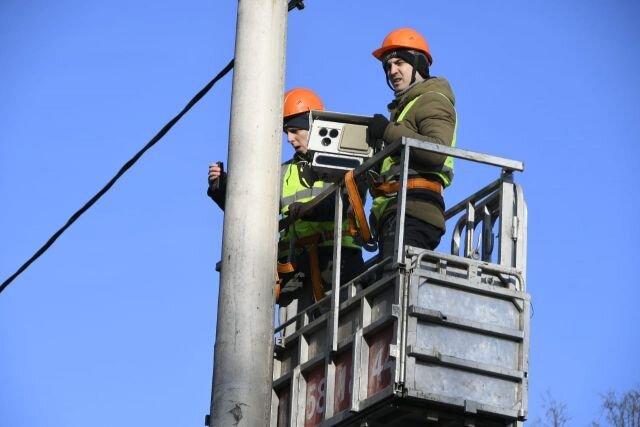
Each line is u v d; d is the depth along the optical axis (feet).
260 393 38.34
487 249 44.42
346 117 48.65
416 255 41.09
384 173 44.73
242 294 39.06
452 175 45.01
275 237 39.99
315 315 49.21
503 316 41.42
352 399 41.37
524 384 40.81
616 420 73.97
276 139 40.88
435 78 46.21
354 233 46.01
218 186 50.60
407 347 39.86
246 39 41.65
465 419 40.57
